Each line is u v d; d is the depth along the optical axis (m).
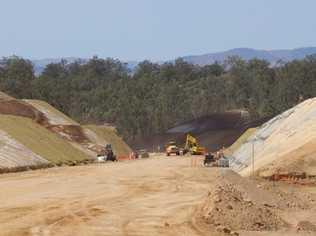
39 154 62.50
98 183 39.88
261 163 39.00
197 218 23.61
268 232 21.31
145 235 20.41
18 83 145.38
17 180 42.22
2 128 63.59
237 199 24.58
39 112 96.44
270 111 146.62
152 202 29.44
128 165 62.91
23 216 24.31
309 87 153.75
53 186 37.66
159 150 133.25
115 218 24.09
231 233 20.70
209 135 131.50
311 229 22.16
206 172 50.06
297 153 37.31
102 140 100.88
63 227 21.80
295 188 34.44
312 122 42.91
